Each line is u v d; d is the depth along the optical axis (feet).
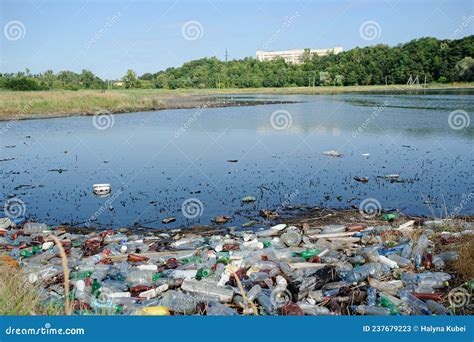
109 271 21.24
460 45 164.25
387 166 48.60
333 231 28.27
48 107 108.37
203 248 24.99
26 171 49.03
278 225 29.58
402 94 163.73
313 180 43.16
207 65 237.25
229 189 40.55
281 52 305.94
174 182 43.45
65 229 30.99
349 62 228.63
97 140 69.62
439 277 19.51
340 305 17.93
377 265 20.43
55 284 19.92
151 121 94.79
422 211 33.19
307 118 97.35
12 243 26.66
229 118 100.37
